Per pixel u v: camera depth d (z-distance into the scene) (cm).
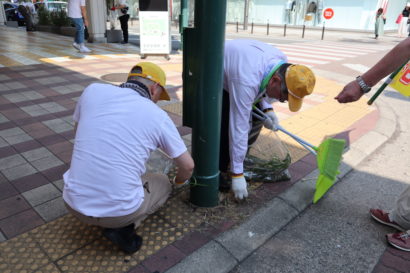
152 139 192
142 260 212
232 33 1966
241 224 247
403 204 242
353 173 338
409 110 538
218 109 234
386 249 236
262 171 298
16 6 2112
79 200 188
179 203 268
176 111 480
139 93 200
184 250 221
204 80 223
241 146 244
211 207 264
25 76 652
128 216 197
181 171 216
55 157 335
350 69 849
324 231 253
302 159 352
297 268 217
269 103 300
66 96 530
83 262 208
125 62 823
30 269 201
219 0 205
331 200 291
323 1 2303
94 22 1184
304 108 518
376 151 387
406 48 194
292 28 2425
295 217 267
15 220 243
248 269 215
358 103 550
